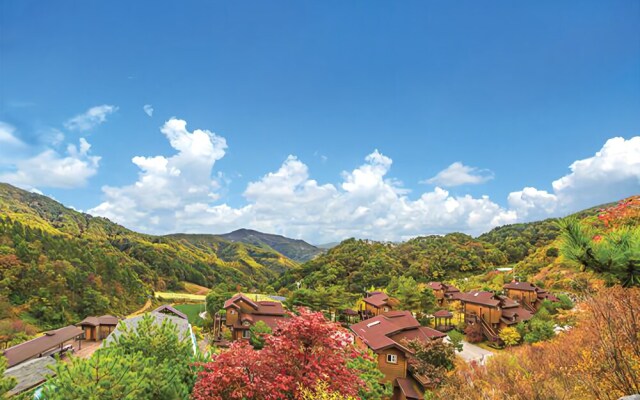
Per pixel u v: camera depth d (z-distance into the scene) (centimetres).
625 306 732
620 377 712
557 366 1055
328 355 867
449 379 1410
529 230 11150
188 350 1205
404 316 2953
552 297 4494
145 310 7625
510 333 3425
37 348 3180
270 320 3797
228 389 831
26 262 6375
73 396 752
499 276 6588
